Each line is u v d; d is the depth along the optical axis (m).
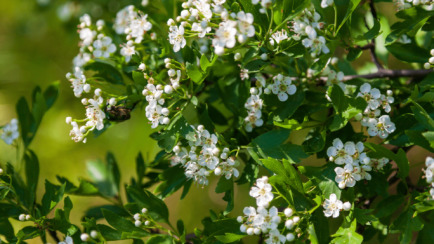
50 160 1.36
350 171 0.81
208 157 0.83
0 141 1.19
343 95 0.81
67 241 0.84
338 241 0.81
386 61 0.93
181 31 0.83
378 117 0.84
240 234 0.82
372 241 1.14
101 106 0.85
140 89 0.86
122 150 1.32
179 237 0.84
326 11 0.87
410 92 0.87
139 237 0.84
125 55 0.88
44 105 0.92
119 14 0.92
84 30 0.91
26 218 0.85
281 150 0.82
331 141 0.83
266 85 0.85
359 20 0.89
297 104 0.84
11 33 1.45
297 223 0.81
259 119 0.85
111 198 0.94
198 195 1.37
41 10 1.22
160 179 0.86
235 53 0.87
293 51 0.84
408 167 0.82
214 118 0.89
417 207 0.81
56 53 1.42
